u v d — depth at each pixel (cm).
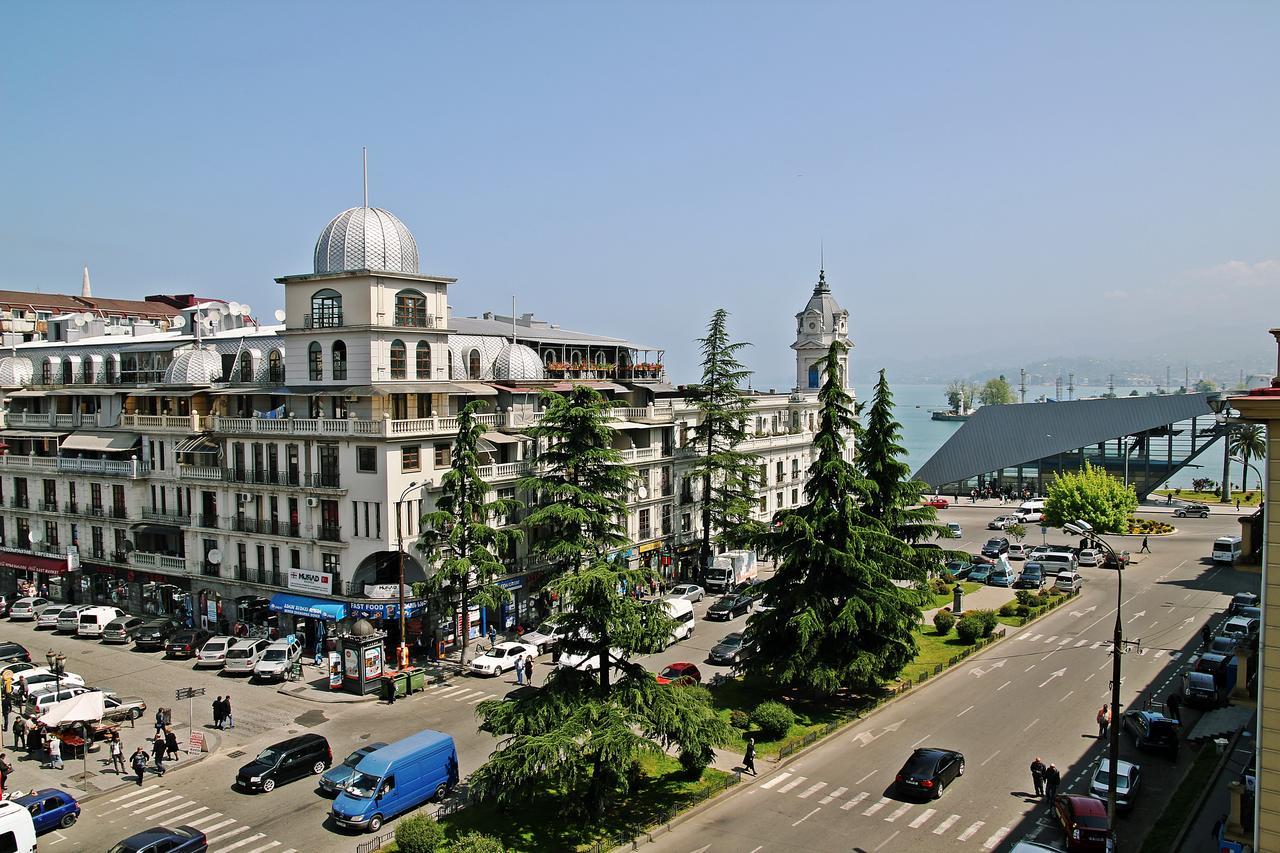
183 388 6831
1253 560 2612
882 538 4878
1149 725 4194
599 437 5072
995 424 13000
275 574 6275
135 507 6994
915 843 3381
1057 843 3359
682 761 3919
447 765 3872
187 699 5103
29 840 3288
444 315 6481
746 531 6388
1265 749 2311
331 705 5022
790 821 3578
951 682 5297
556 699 3484
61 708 4138
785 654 4750
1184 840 3325
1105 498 9875
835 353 4894
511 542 6425
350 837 3500
